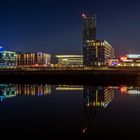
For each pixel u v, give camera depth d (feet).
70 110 201.26
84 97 289.53
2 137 123.95
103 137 124.06
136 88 400.88
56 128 141.08
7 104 235.81
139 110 197.77
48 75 603.26
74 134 128.88
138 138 122.42
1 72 621.72
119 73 565.53
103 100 260.62
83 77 586.04
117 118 167.84
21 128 141.18
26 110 201.77
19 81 609.42
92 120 162.20
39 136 125.70
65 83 552.41
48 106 223.30
